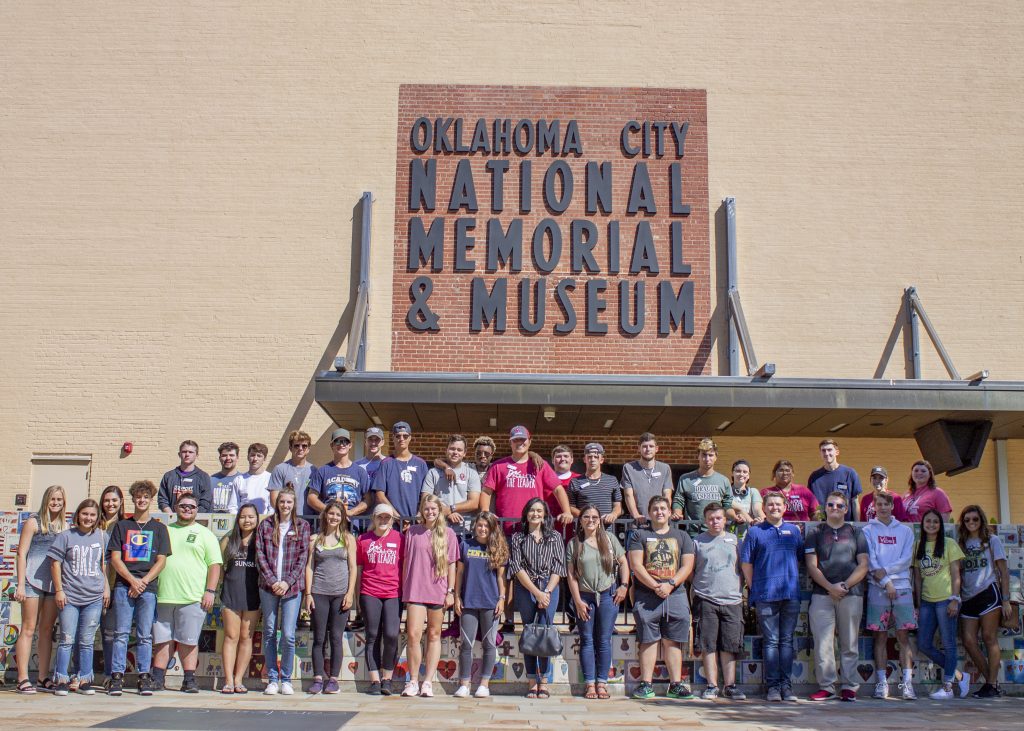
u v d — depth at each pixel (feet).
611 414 45.39
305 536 31.73
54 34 51.88
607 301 50.14
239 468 48.67
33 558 31.65
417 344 49.47
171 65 51.83
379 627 31.60
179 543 31.71
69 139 51.06
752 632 33.73
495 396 42.32
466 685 31.12
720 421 47.11
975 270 51.37
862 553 31.96
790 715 27.40
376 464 35.17
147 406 49.03
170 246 50.31
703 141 51.88
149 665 31.19
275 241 50.49
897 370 50.37
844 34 53.06
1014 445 51.29
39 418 48.83
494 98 51.85
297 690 32.27
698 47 52.75
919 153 52.24
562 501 32.81
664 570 31.45
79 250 50.16
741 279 50.85
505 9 52.65
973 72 52.90
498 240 50.37
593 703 29.94
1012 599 34.04
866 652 33.01
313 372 49.49
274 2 52.47
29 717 25.17
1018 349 50.75
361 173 51.13
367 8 52.60
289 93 51.78
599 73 52.26
